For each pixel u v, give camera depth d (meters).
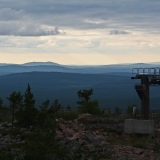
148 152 25.36
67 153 22.34
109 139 28.36
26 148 19.53
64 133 27.00
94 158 22.31
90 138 26.58
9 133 27.14
